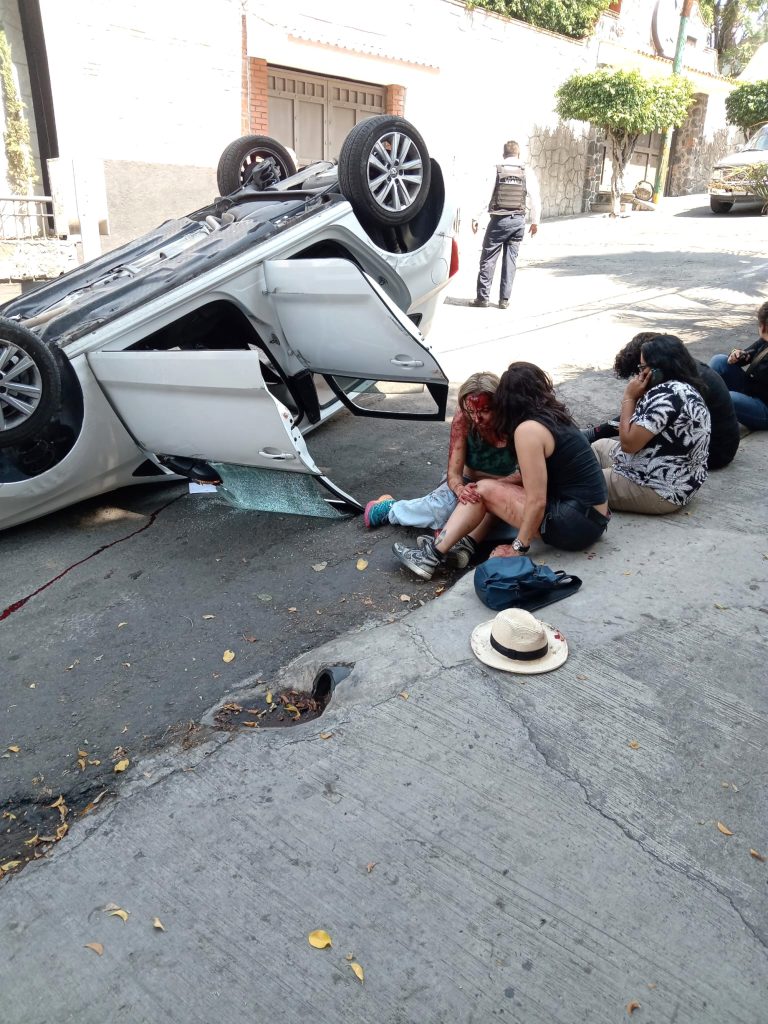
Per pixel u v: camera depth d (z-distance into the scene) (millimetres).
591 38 17734
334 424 5836
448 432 5602
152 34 10102
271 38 11484
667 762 2475
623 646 2986
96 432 4273
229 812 2389
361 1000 1843
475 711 2715
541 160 17422
